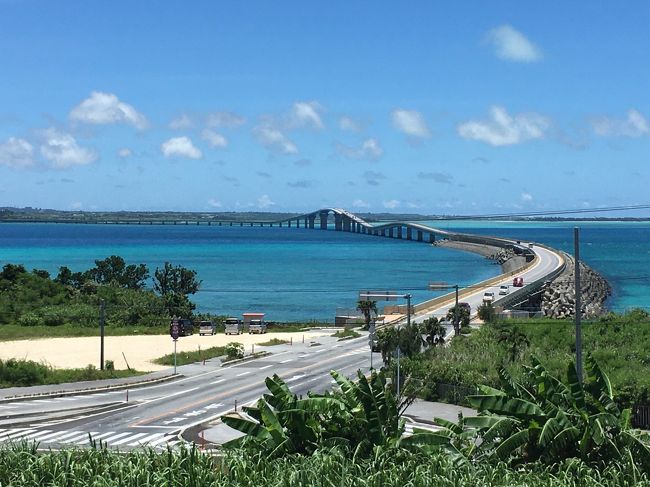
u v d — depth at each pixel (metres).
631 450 22.89
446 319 92.19
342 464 21.25
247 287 169.25
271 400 24.53
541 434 22.84
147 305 112.75
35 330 98.75
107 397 57.06
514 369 54.31
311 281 183.50
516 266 199.88
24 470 22.09
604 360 58.00
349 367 70.81
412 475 20.91
